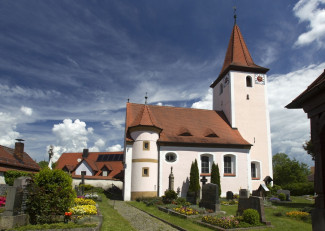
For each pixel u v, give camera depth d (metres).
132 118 31.83
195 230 13.41
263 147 34.28
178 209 18.64
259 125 34.84
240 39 38.38
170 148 29.17
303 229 13.74
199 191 24.17
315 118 7.71
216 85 40.34
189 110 35.59
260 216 14.94
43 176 13.15
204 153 30.06
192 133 31.41
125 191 27.41
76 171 44.97
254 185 32.59
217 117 35.66
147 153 28.02
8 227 11.10
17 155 30.72
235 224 14.03
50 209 12.49
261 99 35.72
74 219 12.74
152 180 27.75
